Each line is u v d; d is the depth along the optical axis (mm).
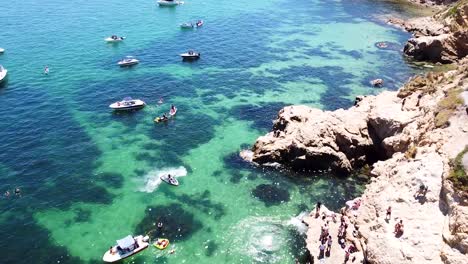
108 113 66688
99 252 41500
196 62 87750
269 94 75312
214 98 73062
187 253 41656
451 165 37906
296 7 134750
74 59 85312
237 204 48531
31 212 46156
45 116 64375
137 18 113562
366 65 90688
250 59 90812
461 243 32469
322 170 54000
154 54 90438
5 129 60312
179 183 51656
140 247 41594
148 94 73375
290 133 56531
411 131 50594
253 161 55625
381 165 49750
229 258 41219
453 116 45344
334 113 59062
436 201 37531
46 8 116812
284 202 48938
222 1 136500
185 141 60375
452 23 102438
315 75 84188
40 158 54875
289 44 100938
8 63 81250
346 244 40562
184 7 126312
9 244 41875
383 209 40375
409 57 96250
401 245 35188
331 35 109312
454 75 57625
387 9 137625
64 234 43469
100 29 103125
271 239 43531
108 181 51594
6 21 104062
